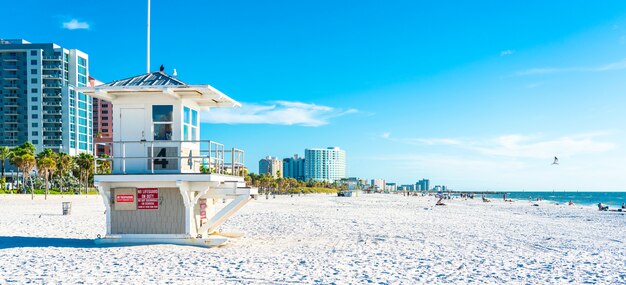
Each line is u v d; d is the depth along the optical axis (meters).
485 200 110.19
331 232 25.48
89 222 30.77
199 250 16.53
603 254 18.61
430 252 18.39
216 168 17.64
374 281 12.81
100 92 16.61
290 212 46.81
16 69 141.38
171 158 16.50
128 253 15.73
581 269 15.09
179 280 12.34
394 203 86.06
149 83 16.94
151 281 12.18
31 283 11.80
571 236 25.83
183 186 16.52
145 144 16.97
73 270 13.37
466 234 25.70
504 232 27.42
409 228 28.92
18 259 15.03
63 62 143.62
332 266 14.82
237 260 15.25
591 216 49.16
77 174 116.75
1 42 144.88
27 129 141.25
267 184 164.88
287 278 12.90
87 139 150.62
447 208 64.56
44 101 142.25
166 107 17.11
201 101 18.64
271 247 18.64
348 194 159.50
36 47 142.12
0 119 140.88
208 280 12.43
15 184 107.31
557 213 54.97
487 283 12.87
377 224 31.78
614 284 12.95
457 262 16.12
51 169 91.75
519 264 15.91
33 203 62.75
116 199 17.09
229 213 17.58
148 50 18.23
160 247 16.61
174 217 17.16
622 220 42.25
